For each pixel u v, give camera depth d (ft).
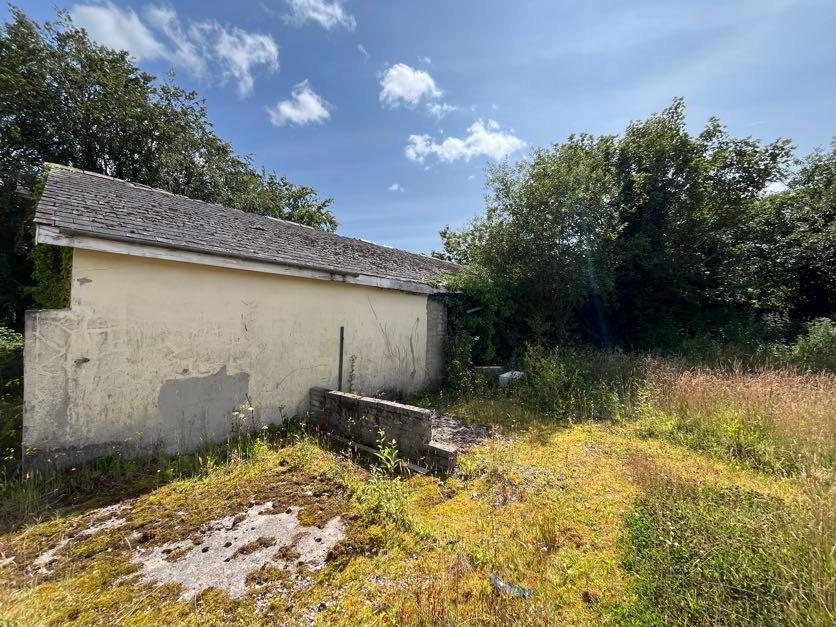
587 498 12.07
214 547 9.18
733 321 39.14
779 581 7.35
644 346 39.19
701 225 39.04
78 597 7.47
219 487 12.32
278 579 8.07
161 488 12.44
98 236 13.30
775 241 43.29
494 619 6.98
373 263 28.07
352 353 23.85
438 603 7.34
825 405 17.48
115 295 14.15
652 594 7.52
